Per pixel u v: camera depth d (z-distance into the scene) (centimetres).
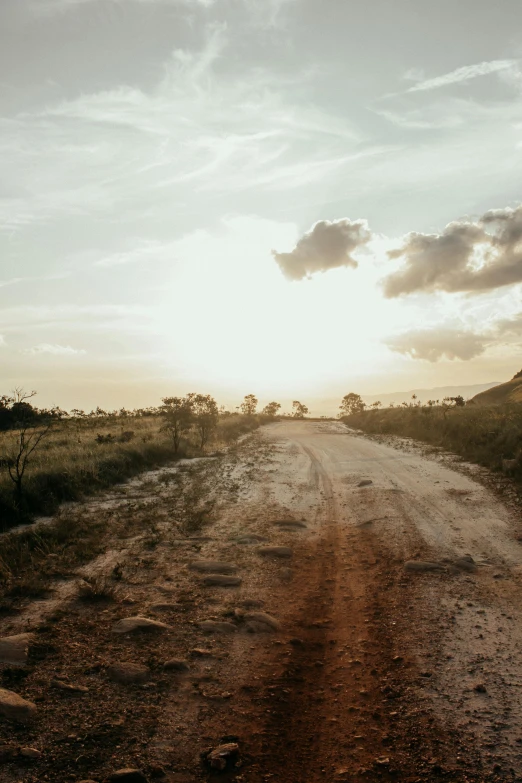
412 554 810
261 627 562
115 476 1471
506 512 1027
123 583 687
